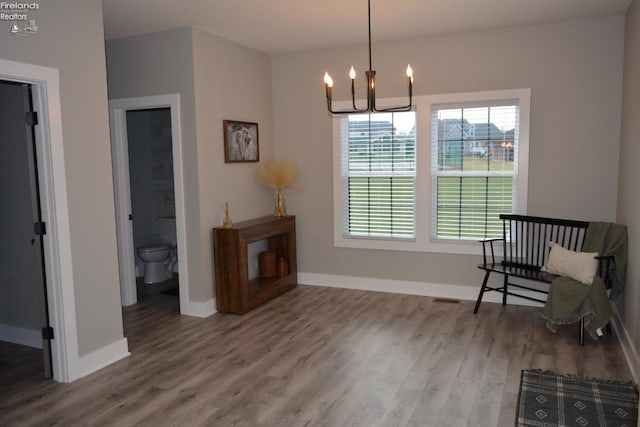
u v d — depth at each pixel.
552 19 4.30
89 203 3.36
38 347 3.84
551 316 3.80
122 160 4.89
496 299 4.87
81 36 3.27
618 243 3.80
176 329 4.25
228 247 4.58
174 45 4.45
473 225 4.91
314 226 5.64
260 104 5.45
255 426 2.66
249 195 5.27
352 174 5.41
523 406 2.80
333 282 5.61
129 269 5.00
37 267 3.22
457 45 4.75
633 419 2.65
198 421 2.72
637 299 3.20
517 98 4.58
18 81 2.95
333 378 3.23
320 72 5.40
